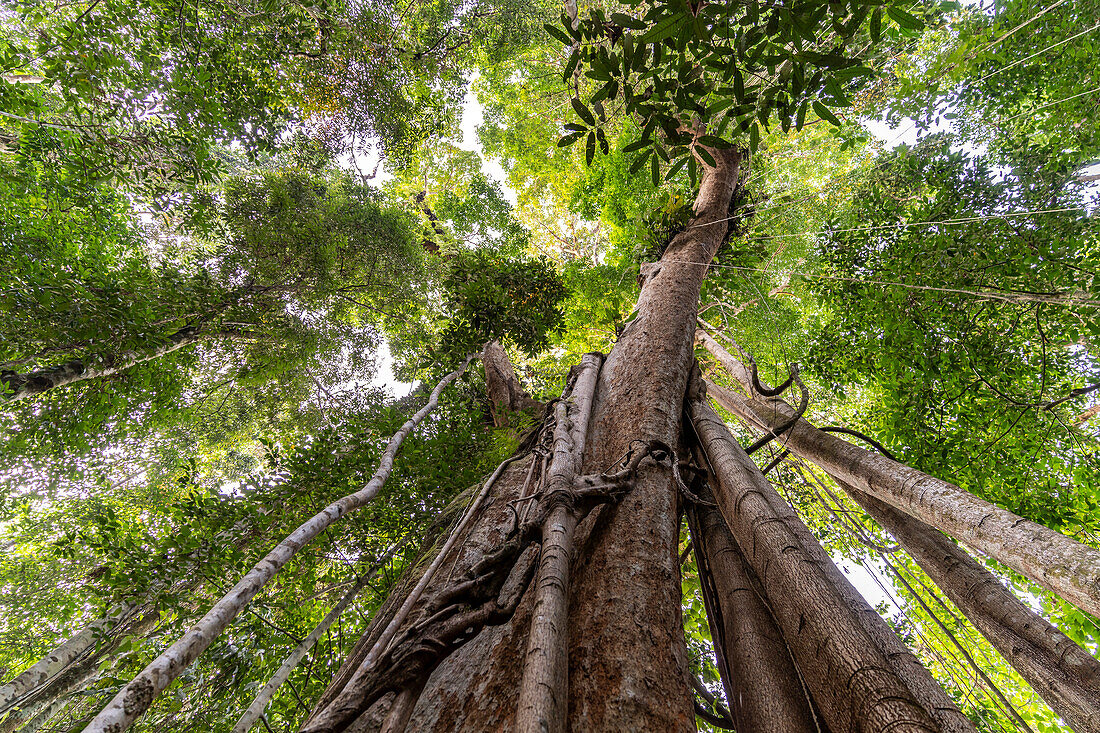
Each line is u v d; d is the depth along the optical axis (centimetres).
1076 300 540
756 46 265
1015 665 288
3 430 699
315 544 550
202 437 1261
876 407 725
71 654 499
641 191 1214
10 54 686
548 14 1320
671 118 270
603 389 465
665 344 478
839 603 220
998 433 616
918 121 666
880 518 426
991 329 636
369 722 179
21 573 798
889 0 208
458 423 723
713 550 338
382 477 371
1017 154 605
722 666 298
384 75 1047
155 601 449
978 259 599
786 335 1020
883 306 687
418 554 434
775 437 498
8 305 570
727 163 951
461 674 211
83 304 634
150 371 814
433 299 1450
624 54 249
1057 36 541
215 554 473
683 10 224
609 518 272
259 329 1045
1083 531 546
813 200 980
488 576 221
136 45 752
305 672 534
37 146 673
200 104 798
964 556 356
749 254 1092
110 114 723
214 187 1133
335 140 1121
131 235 930
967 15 613
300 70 949
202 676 438
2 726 444
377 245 1280
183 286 854
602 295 1195
